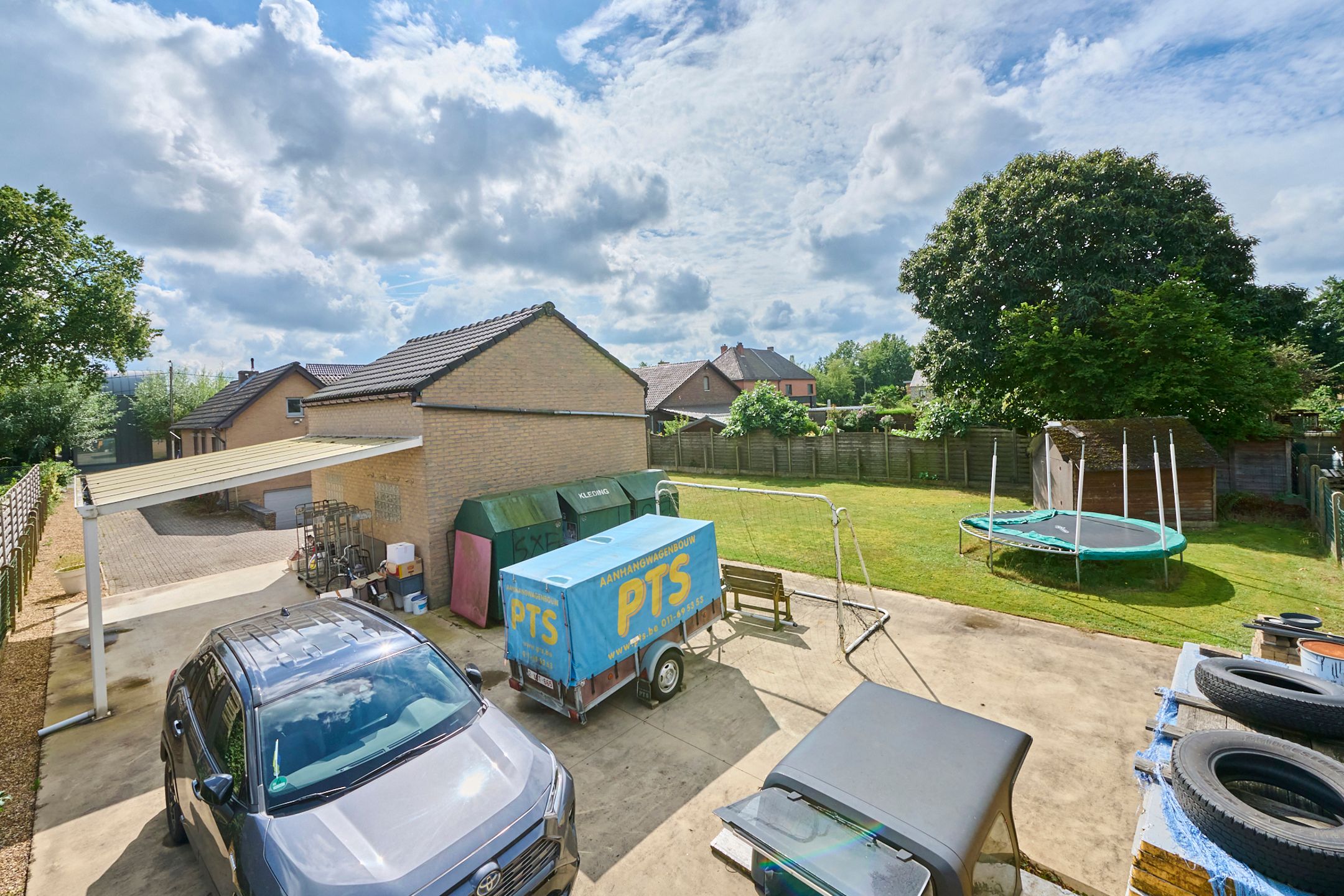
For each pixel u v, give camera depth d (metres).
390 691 4.68
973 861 2.71
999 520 12.73
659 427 39.12
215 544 17.20
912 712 3.89
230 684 4.59
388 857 3.47
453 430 10.91
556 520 11.19
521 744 4.55
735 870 4.00
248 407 24.28
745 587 9.55
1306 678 4.26
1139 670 7.36
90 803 5.73
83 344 27.39
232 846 3.69
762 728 6.56
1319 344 30.64
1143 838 3.32
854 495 20.34
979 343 20.42
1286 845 2.81
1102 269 18.97
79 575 12.24
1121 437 14.27
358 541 12.78
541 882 3.84
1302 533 13.45
